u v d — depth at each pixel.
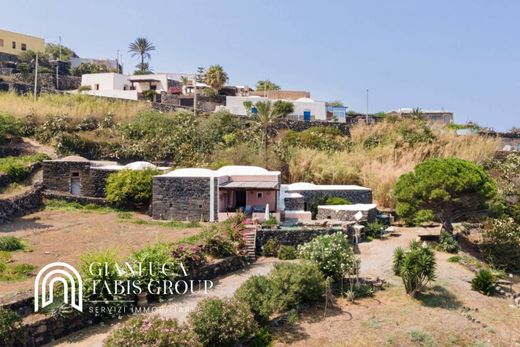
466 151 47.59
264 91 77.44
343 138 51.72
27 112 46.31
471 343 17.77
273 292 18.23
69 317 15.56
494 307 21.19
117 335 13.37
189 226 28.86
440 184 28.22
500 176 43.94
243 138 47.78
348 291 20.80
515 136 58.03
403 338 17.38
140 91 66.19
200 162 41.69
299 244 25.52
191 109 57.53
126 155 42.72
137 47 97.44
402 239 29.33
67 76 70.19
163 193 31.36
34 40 78.38
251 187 30.73
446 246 27.94
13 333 13.87
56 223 28.34
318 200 34.84
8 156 39.38
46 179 34.81
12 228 26.56
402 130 52.69
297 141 48.75
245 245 24.66
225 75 73.25
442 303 20.53
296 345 16.45
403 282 21.50
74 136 42.44
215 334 15.10
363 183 41.12
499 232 29.80
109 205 33.75
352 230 28.08
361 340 17.06
